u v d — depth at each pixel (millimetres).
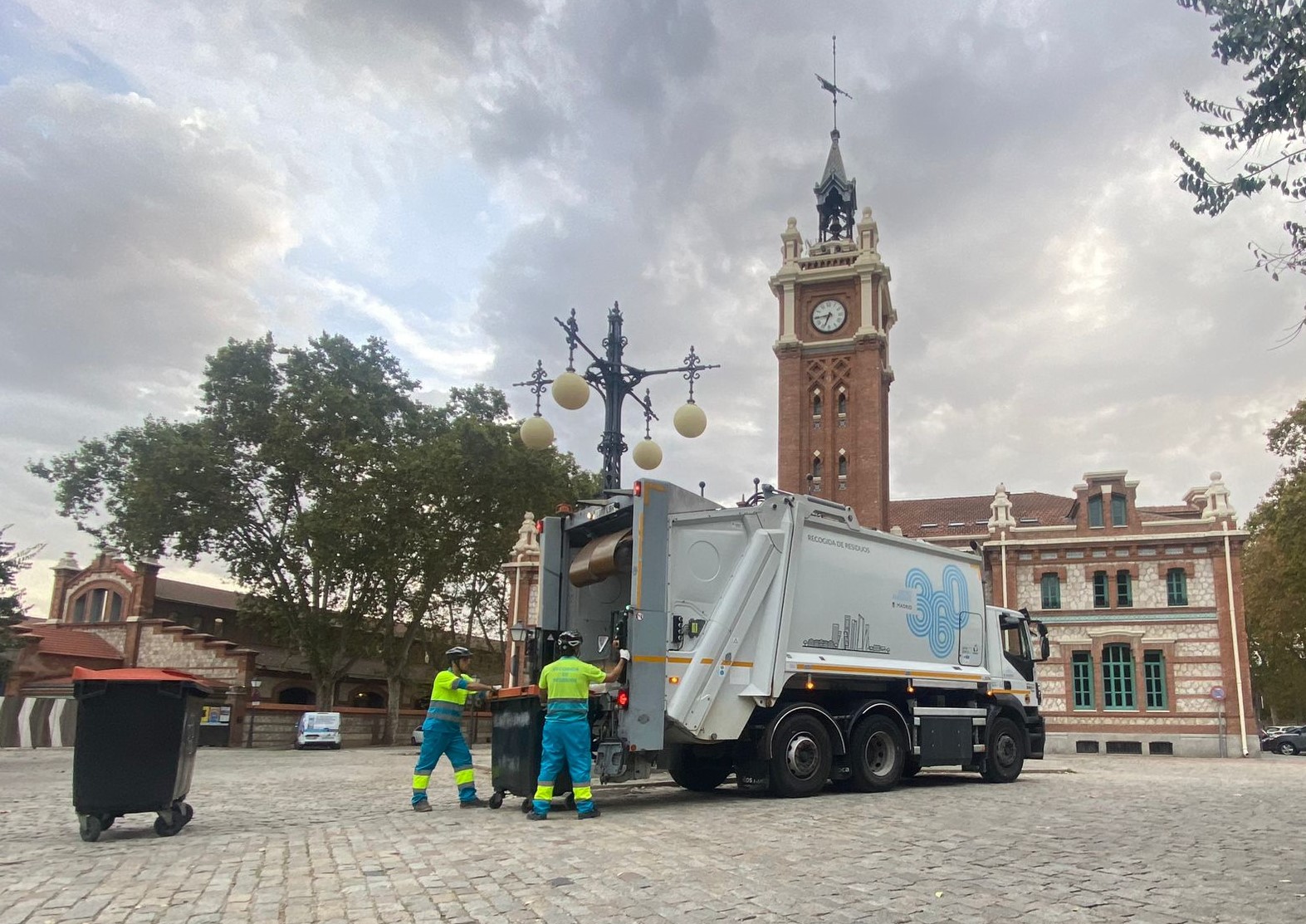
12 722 33438
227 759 27109
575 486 47531
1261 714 71250
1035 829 9094
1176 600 35250
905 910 5703
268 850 8047
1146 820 9930
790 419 45688
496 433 42000
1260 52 6551
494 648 54781
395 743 43375
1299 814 10758
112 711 8922
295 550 42750
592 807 9984
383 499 40781
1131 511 36469
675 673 11438
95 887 6477
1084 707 35531
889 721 13625
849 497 44344
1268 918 5570
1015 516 42375
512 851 7848
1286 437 34812
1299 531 34250
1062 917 5570
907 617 14438
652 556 11344
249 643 56250
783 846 8008
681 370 15938
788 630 12477
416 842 8430
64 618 51438
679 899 5977
